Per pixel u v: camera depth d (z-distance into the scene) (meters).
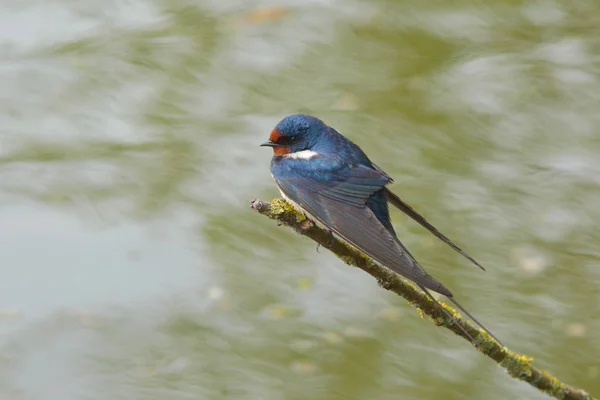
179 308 13.66
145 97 17.44
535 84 17.53
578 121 16.77
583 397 7.74
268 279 14.17
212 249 14.58
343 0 19.89
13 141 16.61
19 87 17.67
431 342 13.18
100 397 12.29
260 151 16.20
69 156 16.30
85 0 20.11
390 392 12.45
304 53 18.48
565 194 15.40
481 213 15.12
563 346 12.98
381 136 16.47
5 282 14.07
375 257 7.86
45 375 12.63
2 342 13.12
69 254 14.52
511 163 16.02
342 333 13.30
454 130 16.69
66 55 18.45
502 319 13.34
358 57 18.34
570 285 13.85
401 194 15.45
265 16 19.39
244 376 12.57
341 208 9.01
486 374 12.68
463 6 19.78
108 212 15.23
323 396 12.32
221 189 15.52
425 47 18.77
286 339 13.24
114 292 13.95
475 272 14.14
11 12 19.72
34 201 15.46
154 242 14.73
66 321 13.47
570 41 18.67
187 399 12.25
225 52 18.47
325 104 17.14
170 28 19.20
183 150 16.30
